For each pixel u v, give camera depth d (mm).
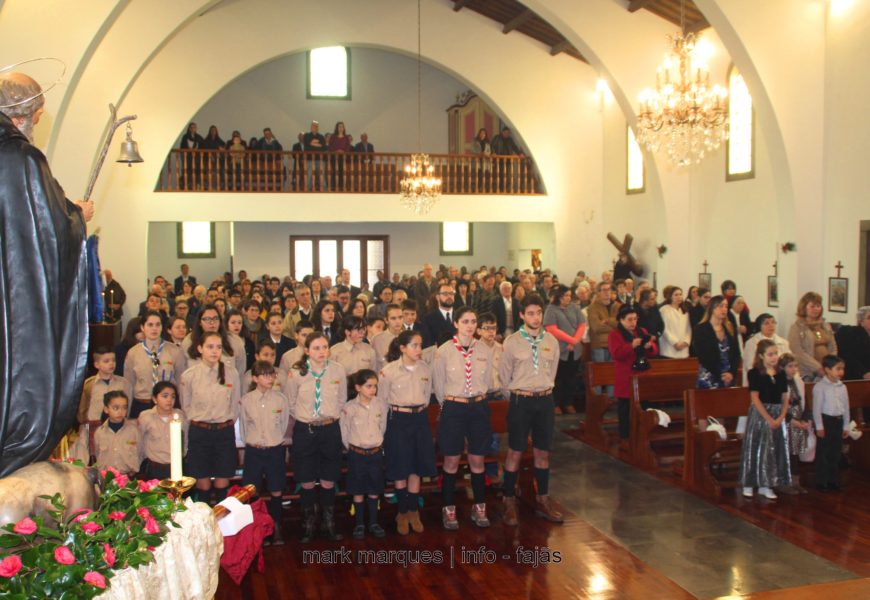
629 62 13523
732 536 5852
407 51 16422
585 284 11414
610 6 13391
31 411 2283
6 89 2354
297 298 10086
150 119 15094
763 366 6727
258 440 5699
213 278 20797
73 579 2027
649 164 13992
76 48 8250
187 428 5684
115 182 14977
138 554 2230
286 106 19750
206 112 19312
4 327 2229
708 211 13539
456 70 16625
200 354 5957
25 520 2033
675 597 4805
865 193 10141
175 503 2557
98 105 10750
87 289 2438
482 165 17312
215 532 2742
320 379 5785
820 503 6602
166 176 16141
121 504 2471
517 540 5801
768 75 10531
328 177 16109
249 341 8117
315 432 5789
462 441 5980
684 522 6164
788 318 11078
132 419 5977
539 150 17016
